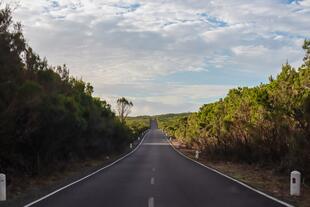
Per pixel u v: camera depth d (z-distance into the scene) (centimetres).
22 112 1883
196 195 1511
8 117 1666
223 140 3978
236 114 3431
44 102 2153
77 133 2948
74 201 1373
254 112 2994
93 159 4231
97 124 3838
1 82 1683
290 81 2344
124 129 6556
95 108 3909
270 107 2488
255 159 3089
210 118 5275
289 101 2202
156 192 1611
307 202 1346
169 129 15062
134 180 2136
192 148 7344
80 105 3378
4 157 1947
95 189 1733
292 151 2022
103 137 4584
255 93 2895
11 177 1908
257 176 2375
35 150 2252
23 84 1805
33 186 1930
